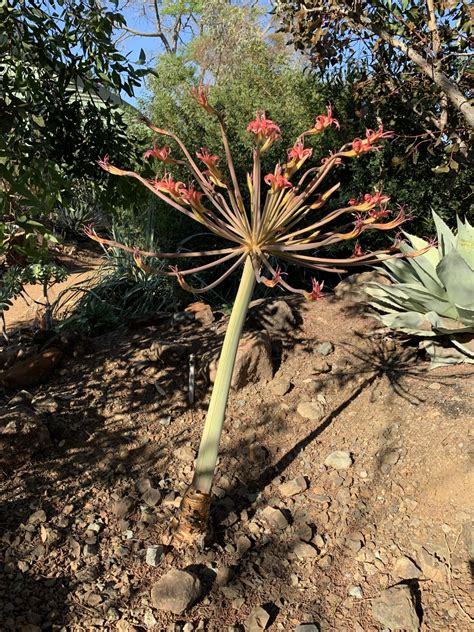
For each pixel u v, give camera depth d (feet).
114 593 3.27
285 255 3.18
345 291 5.87
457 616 3.17
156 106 8.87
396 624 3.12
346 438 4.36
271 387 4.81
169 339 5.43
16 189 3.93
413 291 4.89
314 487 4.02
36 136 4.69
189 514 3.51
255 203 3.06
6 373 4.96
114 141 5.41
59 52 4.88
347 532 3.71
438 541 3.57
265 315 5.41
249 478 4.12
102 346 5.49
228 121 8.39
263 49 9.55
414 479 3.95
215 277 7.39
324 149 7.65
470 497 3.72
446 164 5.88
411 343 5.19
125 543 3.59
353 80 7.66
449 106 6.24
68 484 3.98
